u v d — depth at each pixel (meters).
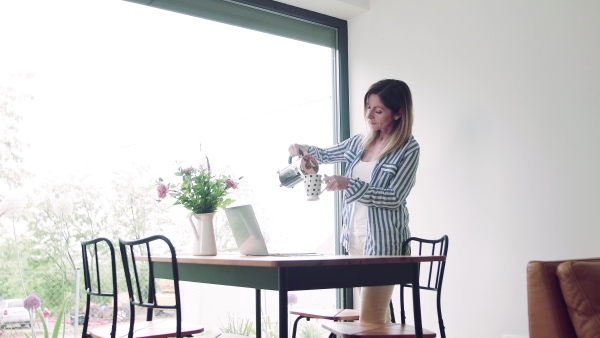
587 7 2.84
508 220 3.07
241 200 3.40
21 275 2.75
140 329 2.32
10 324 2.70
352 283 1.85
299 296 3.61
